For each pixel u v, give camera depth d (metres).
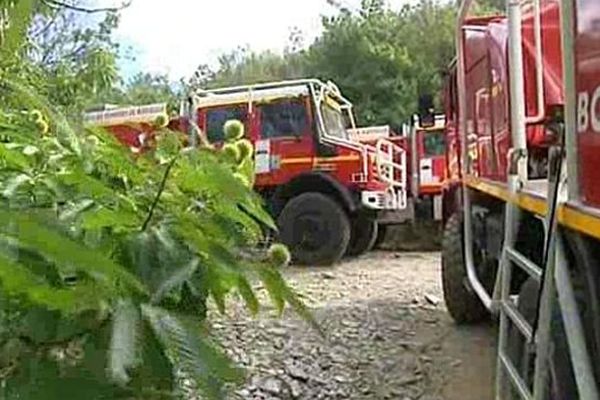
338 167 9.80
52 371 0.95
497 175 4.47
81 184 1.19
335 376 4.86
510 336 3.40
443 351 5.43
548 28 4.08
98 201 1.19
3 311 0.91
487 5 5.36
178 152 1.40
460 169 6.00
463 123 5.59
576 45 2.40
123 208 1.19
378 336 5.79
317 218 9.75
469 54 5.40
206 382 0.95
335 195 9.80
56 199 1.17
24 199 1.14
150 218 1.22
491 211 4.92
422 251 11.11
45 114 1.36
